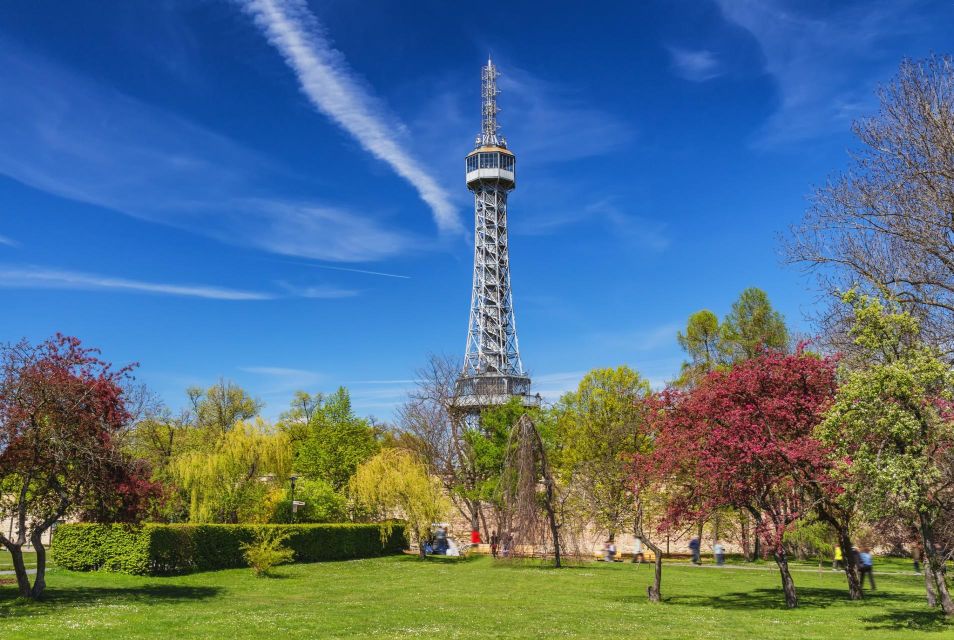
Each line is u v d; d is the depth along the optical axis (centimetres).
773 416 2308
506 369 11456
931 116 2233
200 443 5547
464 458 5284
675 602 2450
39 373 2106
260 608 2109
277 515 4538
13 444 2094
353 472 5666
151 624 1703
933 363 1712
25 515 2230
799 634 1680
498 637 1633
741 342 5066
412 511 4284
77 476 2161
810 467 2247
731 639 1598
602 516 4572
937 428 1725
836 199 2555
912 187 2311
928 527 1888
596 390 5044
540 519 4050
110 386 2245
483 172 12350
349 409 5953
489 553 4853
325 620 1861
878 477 1675
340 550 4219
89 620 1728
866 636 1628
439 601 2427
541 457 4072
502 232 12369
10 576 2716
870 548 3956
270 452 4550
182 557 3162
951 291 2417
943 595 1939
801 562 4456
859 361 2202
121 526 2925
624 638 1612
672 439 2380
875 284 2297
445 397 5419
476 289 12044
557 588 2897
